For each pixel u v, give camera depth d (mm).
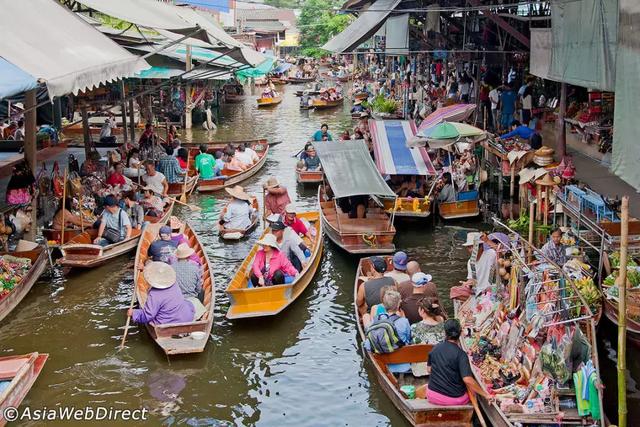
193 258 12070
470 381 7934
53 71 9453
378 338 9188
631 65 8102
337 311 12141
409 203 16672
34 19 11602
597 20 10680
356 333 11344
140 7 16578
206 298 11609
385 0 23422
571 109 17828
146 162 19344
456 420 8086
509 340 9320
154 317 10297
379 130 19172
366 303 10602
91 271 13555
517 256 10008
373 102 36812
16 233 13531
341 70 65125
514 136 17578
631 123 8180
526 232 14039
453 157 19656
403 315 9883
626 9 8203
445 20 24547
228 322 11672
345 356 10594
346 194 15281
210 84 35344
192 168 22891
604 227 11281
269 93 44875
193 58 24391
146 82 30062
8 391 8500
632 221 11195
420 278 10242
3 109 21359
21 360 9305
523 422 7812
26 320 11586
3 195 16266
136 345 10781
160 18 16344
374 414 8977
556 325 8539
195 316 10711
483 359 9367
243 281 12141
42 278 13195
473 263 11727
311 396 9453
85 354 10469
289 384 9773
